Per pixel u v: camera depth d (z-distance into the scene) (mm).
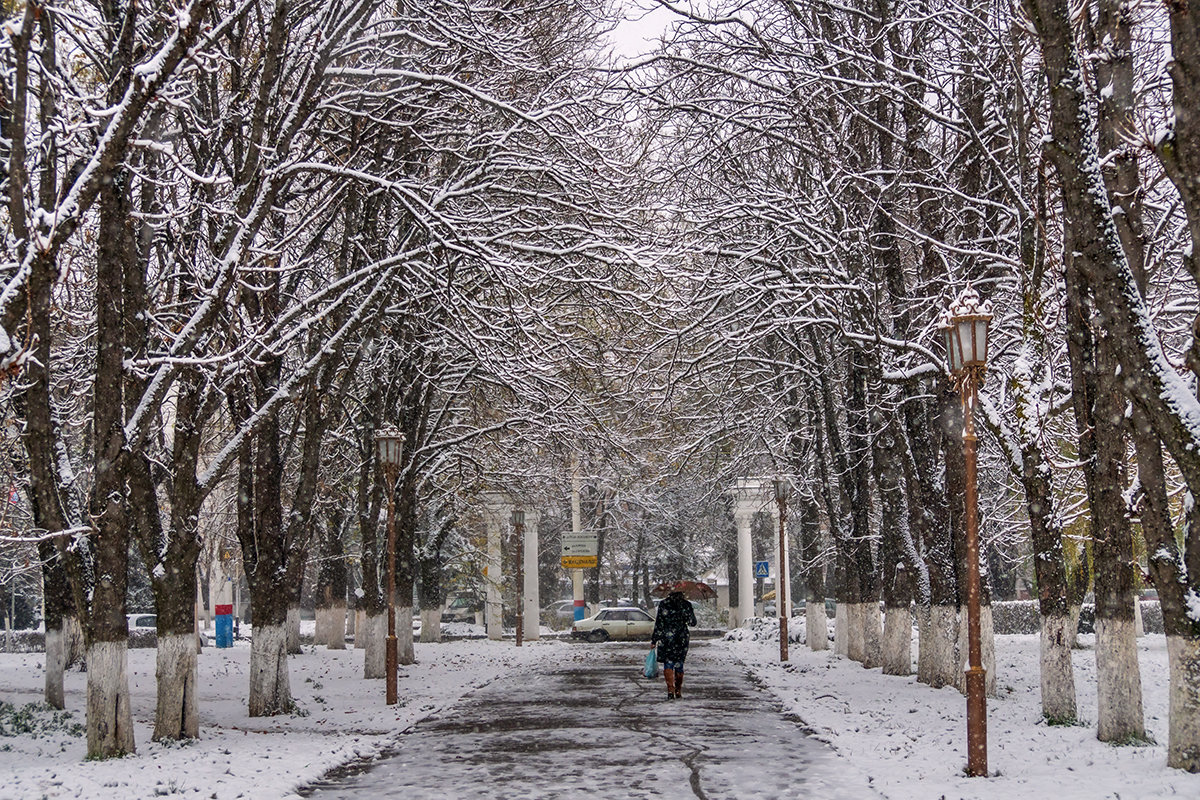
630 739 15625
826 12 23000
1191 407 11078
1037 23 12266
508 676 27266
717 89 24391
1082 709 17859
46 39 13680
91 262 18766
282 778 12234
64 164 16359
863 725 16438
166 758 13586
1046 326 16531
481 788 11867
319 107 18312
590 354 27109
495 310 21812
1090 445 14484
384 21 18562
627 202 23750
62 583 21609
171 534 15617
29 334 11414
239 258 15062
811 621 35344
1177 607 11469
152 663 33125
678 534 63906
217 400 16719
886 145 22672
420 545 42188
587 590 64312
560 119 19016
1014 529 26312
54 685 21297
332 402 20328
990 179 20797
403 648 31172
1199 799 9672
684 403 31906
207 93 18094
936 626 21969
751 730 16484
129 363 14148
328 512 36656
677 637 21438
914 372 19875
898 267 22812
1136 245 14164
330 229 25672
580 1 21859
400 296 24531
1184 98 10164
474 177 20094
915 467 22016
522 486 37594
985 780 11586
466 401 32875
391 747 15266
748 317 24344
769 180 26094
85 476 26062
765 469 36250
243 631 58688
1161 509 11711
